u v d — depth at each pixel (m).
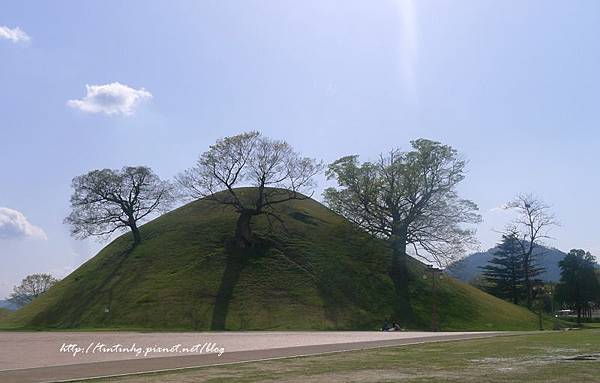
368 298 60.69
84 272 70.50
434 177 63.94
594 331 39.25
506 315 65.88
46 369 17.75
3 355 23.34
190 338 35.44
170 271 63.84
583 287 95.69
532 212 80.06
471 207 63.97
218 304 56.94
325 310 56.94
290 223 74.31
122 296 59.97
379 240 67.75
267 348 26.30
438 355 20.92
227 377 15.24
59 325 56.94
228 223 73.25
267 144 66.69
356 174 65.62
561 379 13.84
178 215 80.56
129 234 77.62
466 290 71.00
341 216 68.31
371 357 20.64
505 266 97.94
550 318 73.19
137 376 15.73
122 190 71.06
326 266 65.19
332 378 14.69
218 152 66.12
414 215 63.56
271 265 64.12
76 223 69.94
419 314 59.22
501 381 13.63
